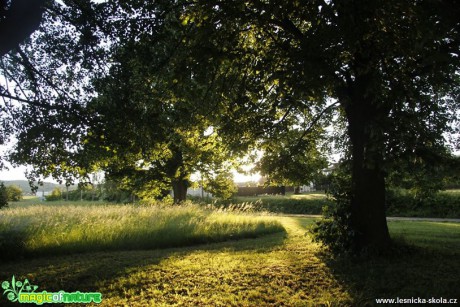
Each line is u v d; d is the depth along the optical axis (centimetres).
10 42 538
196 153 1165
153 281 687
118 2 807
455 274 677
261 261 832
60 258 924
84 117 905
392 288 607
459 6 497
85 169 995
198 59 713
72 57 876
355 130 836
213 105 893
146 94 909
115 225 1173
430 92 899
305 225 1725
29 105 900
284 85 671
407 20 591
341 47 634
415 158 552
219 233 1312
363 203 836
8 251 921
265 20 680
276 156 1046
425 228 1515
